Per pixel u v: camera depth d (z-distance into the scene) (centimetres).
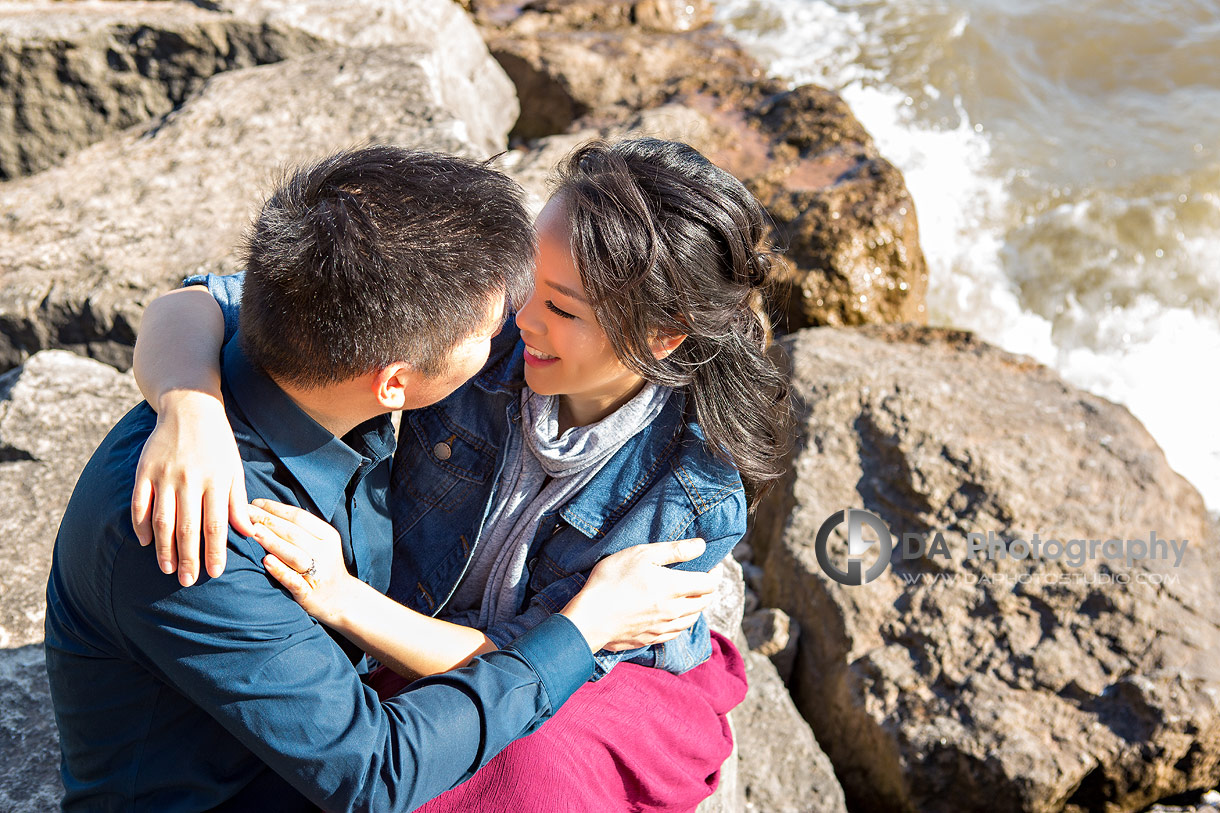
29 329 317
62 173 378
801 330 474
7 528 253
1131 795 296
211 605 127
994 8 863
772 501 366
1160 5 880
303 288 126
